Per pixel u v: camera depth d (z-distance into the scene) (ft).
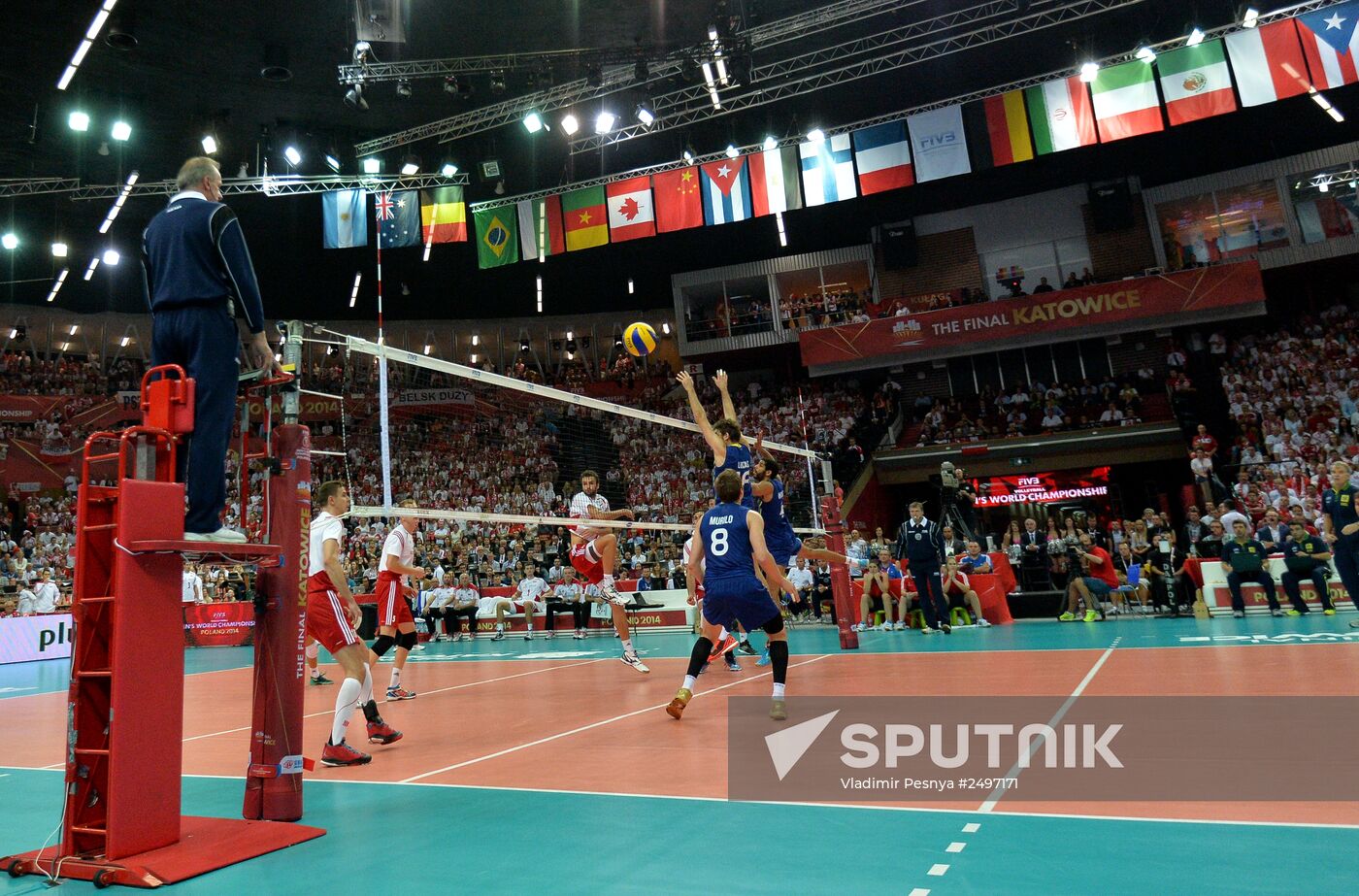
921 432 88.99
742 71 59.47
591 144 73.82
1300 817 9.03
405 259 97.50
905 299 92.94
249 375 12.66
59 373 96.73
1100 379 86.69
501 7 58.03
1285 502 53.26
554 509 75.00
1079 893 7.21
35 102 63.21
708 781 12.09
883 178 66.90
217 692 29.73
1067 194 91.56
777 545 25.49
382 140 68.64
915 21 63.26
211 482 11.05
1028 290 91.97
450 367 21.09
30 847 10.93
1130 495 82.89
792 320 97.50
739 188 69.87
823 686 21.36
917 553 38.45
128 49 57.16
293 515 12.04
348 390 101.14
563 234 72.69
